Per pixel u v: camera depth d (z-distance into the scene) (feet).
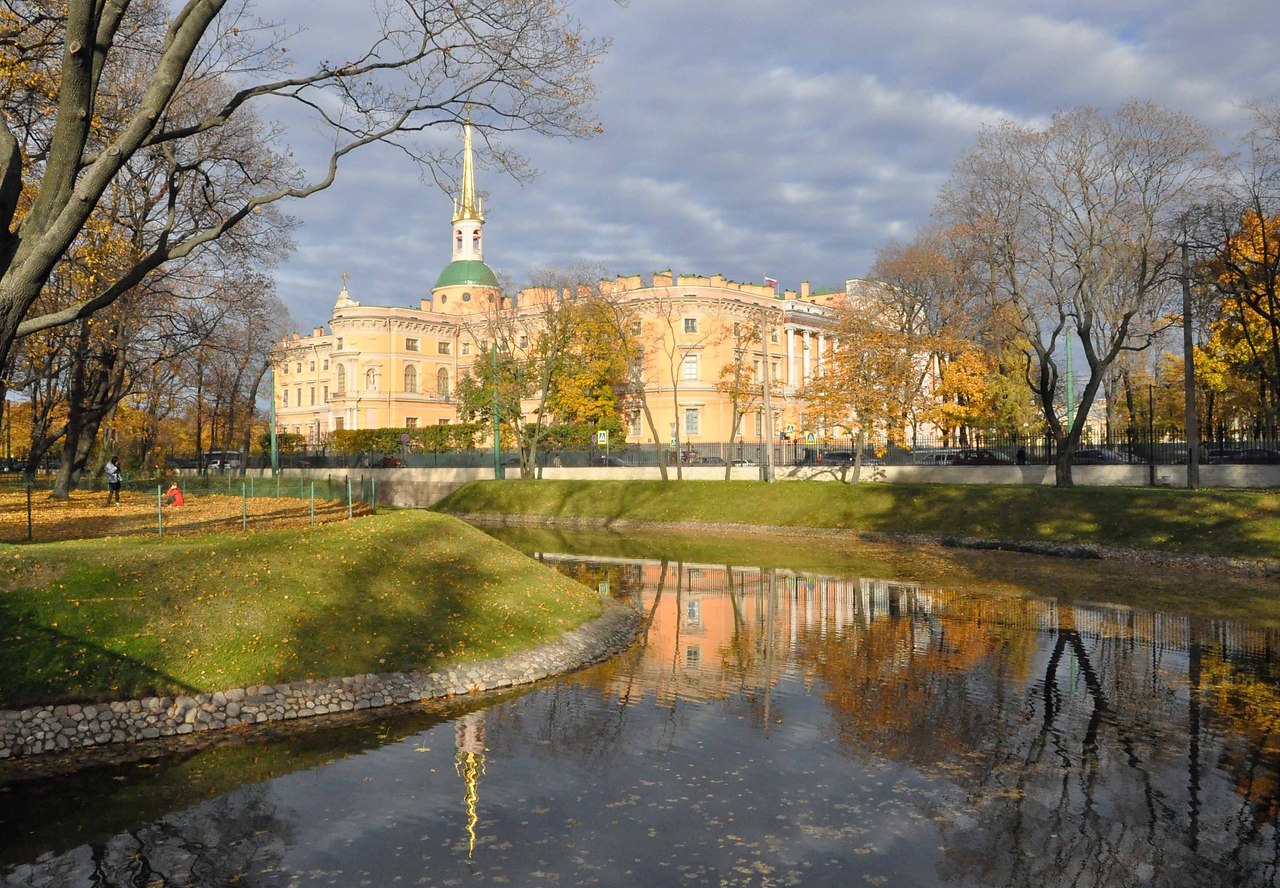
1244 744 49.39
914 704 57.16
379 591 69.41
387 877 35.04
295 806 41.63
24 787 43.78
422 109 57.06
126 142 43.06
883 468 189.57
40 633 53.42
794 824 39.60
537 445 234.99
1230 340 170.19
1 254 42.78
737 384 212.43
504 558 86.89
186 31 43.52
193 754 48.16
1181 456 162.71
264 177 103.45
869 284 212.02
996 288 153.99
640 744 49.85
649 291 283.79
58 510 115.96
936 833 38.75
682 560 128.26
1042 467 169.17
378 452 282.15
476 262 374.22
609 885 34.30
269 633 59.57
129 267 101.19
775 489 178.60
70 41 41.47
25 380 114.83
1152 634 76.54
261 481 144.87
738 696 59.26
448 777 45.03
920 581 106.42
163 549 65.51
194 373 201.77
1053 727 52.31
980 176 148.15
